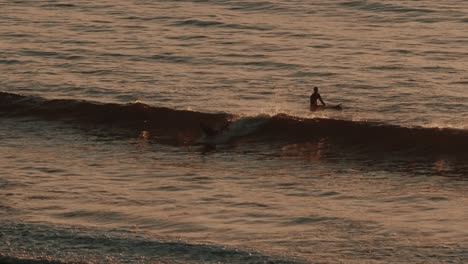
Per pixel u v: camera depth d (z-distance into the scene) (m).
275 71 133.50
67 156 100.25
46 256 68.94
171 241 71.31
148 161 99.00
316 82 128.12
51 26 162.62
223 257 68.31
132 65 137.00
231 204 82.38
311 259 67.56
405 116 112.88
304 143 107.06
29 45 148.25
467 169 95.62
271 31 158.75
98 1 184.38
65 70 134.75
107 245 71.00
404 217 77.56
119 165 96.88
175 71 133.88
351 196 84.88
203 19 167.75
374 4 177.12
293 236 72.88
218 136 109.31
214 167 96.81
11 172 93.06
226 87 126.38
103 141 107.69
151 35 156.00
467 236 71.94
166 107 118.19
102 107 117.62
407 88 123.50
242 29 160.62
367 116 113.56
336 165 98.00
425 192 85.94
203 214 79.31
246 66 136.38
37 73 133.38
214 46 148.38
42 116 117.06
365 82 126.81
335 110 116.25
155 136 110.62
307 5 178.75
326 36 154.38
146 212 79.88
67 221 77.25
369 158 101.31
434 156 101.19
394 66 134.25
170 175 93.00
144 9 177.25
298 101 120.75
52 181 90.00
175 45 149.00
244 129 110.44
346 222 76.25
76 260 68.12
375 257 68.00
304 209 80.44
